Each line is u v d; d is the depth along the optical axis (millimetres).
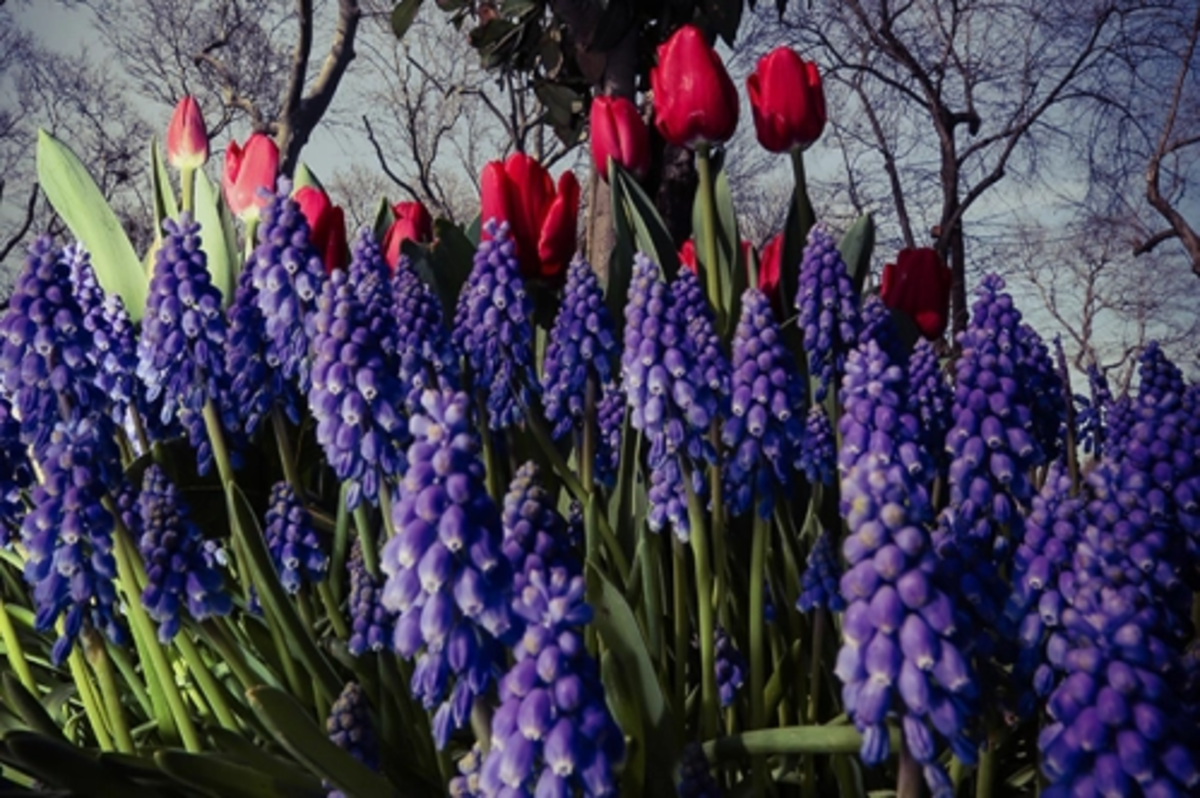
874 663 922
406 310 1703
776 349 1475
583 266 1768
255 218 2514
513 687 956
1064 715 924
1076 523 1063
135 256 2609
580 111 3811
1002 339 1568
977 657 1115
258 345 1821
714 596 1533
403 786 1461
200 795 1385
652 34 3361
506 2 3768
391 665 1493
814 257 1760
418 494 969
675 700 1513
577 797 1026
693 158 2988
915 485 1096
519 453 1853
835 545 1643
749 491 1530
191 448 2010
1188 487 1392
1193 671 989
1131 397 1534
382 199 2658
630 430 1787
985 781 1264
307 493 2102
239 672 1472
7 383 1611
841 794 1346
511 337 1760
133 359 1965
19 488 1654
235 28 13688
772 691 1530
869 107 13258
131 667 1677
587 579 1296
